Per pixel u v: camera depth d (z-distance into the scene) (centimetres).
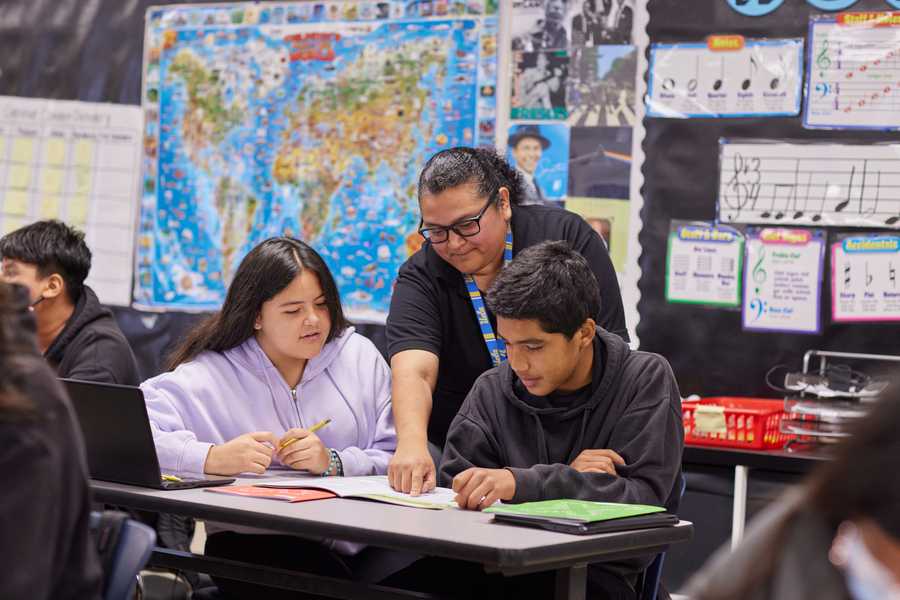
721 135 358
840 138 345
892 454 76
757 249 354
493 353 255
